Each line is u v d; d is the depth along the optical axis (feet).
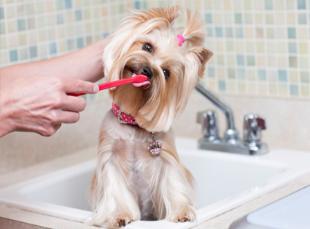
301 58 3.60
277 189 3.03
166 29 2.81
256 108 3.80
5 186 3.34
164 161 2.95
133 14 2.81
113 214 2.77
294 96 3.67
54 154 3.75
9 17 3.51
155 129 2.85
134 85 2.75
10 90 2.65
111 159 2.94
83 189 3.56
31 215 2.90
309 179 3.15
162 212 2.98
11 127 2.69
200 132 4.00
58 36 3.75
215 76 3.91
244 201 2.89
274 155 3.55
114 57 2.81
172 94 2.81
